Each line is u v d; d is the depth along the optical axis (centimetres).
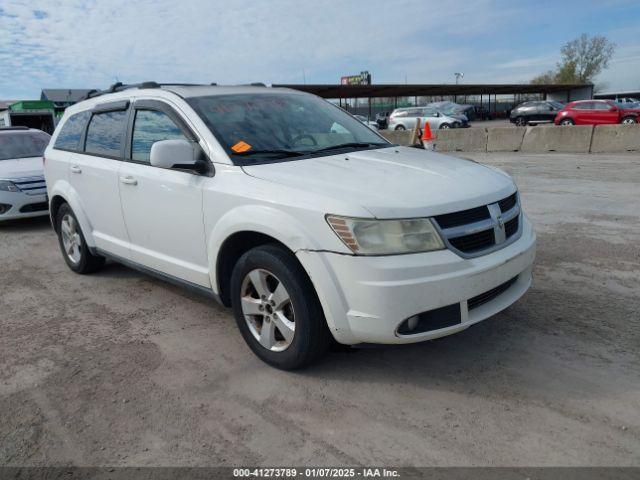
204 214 376
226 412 311
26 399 336
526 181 1056
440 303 300
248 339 368
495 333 391
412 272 294
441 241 304
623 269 514
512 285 357
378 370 349
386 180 334
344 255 300
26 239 787
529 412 296
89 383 351
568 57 8262
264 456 272
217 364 368
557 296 454
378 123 4262
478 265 311
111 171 469
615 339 373
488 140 1727
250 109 427
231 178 360
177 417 308
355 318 303
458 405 306
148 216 433
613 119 2370
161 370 364
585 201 836
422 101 6756
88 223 529
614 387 315
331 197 310
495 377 334
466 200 320
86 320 457
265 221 329
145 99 453
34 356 394
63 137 578
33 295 529
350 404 313
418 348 375
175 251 418
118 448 284
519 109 3375
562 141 1574
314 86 4038
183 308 475
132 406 322
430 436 280
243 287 361
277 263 329
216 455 274
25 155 953
